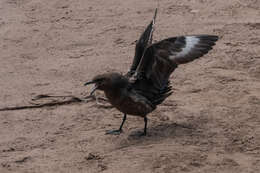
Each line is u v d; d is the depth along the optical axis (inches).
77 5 879.1
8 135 504.7
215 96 569.3
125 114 497.4
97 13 840.9
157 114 534.0
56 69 657.6
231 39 721.6
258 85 593.3
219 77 615.8
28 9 871.7
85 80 623.2
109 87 472.4
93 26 792.3
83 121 527.5
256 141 476.7
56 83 618.2
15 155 466.6
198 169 430.9
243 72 627.8
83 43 737.0
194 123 513.0
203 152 457.1
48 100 574.2
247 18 794.2
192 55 480.1
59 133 505.4
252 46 698.8
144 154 454.6
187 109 542.0
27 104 565.9
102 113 543.5
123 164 441.1
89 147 474.6
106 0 893.8
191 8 841.5
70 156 460.1
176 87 594.2
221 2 858.1
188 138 482.6
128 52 698.2
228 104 550.3
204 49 482.0
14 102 572.4
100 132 502.6
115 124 518.6
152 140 482.0
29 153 469.4
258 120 515.2
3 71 658.2
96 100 569.9
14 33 778.8
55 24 806.5
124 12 837.8
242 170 430.6
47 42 746.2
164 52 479.8
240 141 477.1
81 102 570.6
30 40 754.2
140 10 842.8
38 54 709.3
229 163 440.1
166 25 776.9
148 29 509.0
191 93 578.6
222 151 459.2
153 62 483.2
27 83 621.3
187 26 769.6
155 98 495.2
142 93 487.5
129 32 761.6
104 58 682.2
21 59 695.1
